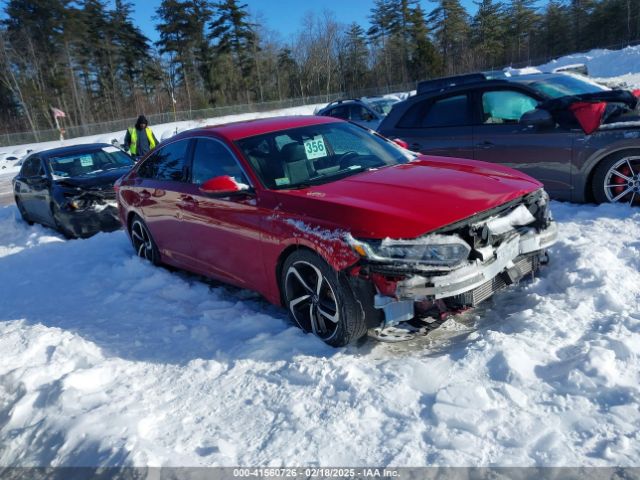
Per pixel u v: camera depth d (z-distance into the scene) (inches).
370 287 121.1
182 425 109.0
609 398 96.0
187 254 193.2
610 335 115.6
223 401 116.3
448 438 91.1
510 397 99.7
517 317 133.3
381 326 124.2
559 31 2623.0
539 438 88.5
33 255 279.7
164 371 133.9
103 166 364.8
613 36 2411.4
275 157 158.7
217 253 172.2
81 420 111.4
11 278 243.0
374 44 3016.7
